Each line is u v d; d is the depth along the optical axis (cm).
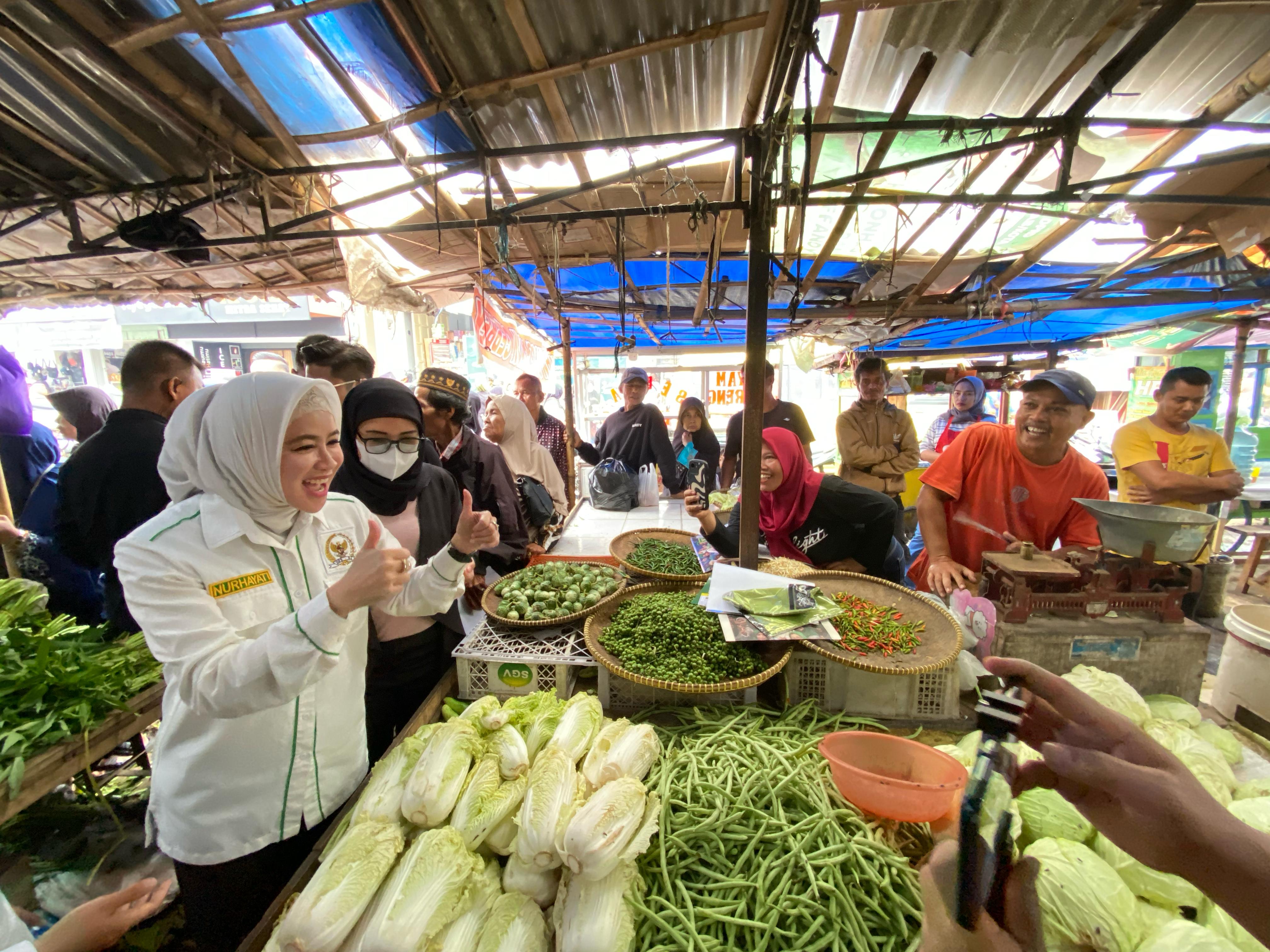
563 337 502
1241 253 369
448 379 288
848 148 262
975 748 147
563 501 448
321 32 180
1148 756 87
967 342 773
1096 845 116
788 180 168
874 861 117
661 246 382
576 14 173
